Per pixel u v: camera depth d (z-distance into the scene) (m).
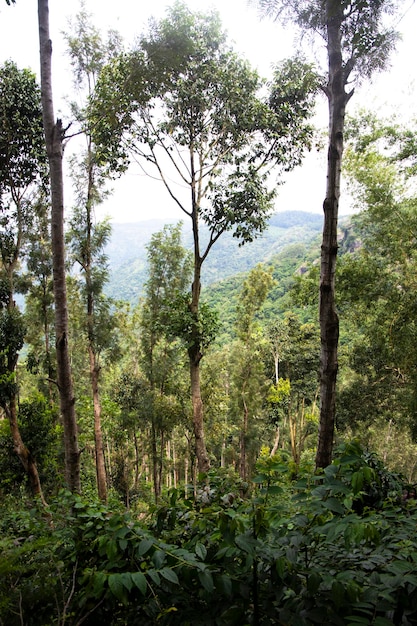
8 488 13.30
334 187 5.65
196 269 10.32
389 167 11.08
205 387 17.53
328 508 1.55
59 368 5.23
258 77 9.64
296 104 9.74
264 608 1.44
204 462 10.15
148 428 20.67
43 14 4.87
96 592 1.40
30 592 1.69
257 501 1.65
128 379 21.53
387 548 1.74
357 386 14.96
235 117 9.85
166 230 17.64
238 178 9.88
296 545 1.52
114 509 2.23
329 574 1.50
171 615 1.53
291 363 23.81
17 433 12.59
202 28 9.18
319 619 1.34
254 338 20.23
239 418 20.84
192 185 10.12
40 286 16.45
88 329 14.87
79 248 14.60
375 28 4.90
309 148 10.12
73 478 5.25
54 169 5.11
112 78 7.10
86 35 10.88
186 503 2.10
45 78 4.98
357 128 10.87
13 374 11.92
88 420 19.25
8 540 2.06
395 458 22.78
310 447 25.22
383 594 1.32
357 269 11.65
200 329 9.74
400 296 11.42
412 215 11.02
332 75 5.56
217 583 1.45
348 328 16.27
